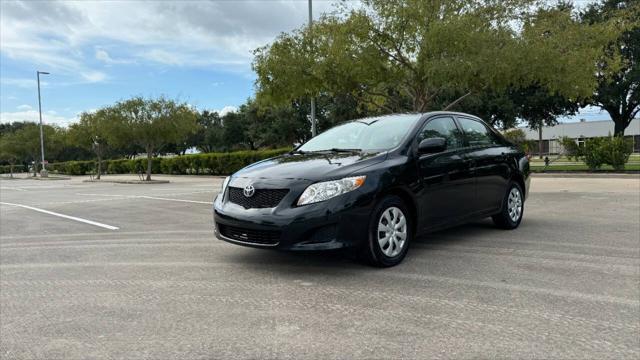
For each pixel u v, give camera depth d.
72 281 4.57
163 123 26.31
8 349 3.01
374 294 3.92
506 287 4.05
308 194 4.35
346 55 12.39
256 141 56.41
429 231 5.21
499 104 28.61
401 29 12.15
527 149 30.00
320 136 6.25
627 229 6.59
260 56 13.69
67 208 11.62
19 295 4.14
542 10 12.80
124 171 43.34
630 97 28.44
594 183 14.79
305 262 5.00
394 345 2.94
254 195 4.61
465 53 11.52
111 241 6.73
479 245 5.68
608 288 3.99
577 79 11.80
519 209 6.83
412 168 4.98
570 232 6.42
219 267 4.93
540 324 3.24
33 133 46.62
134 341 3.09
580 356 2.76
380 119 5.97
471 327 3.20
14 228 8.33
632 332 3.09
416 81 13.22
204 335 3.15
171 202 12.47
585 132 70.38
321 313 3.51
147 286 4.32
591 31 12.37
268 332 3.18
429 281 4.26
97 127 27.72
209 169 32.47
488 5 12.62
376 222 4.59
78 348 3.00
